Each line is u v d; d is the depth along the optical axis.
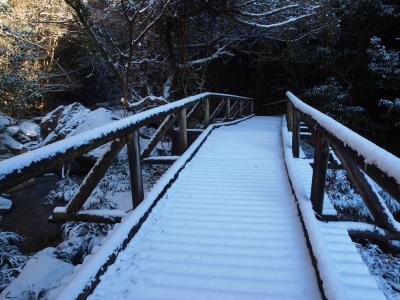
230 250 2.47
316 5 10.25
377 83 10.34
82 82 16.11
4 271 4.64
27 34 10.72
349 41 12.32
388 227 2.94
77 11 6.18
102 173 2.91
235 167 4.62
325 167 2.74
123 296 1.99
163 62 10.11
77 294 1.88
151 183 7.37
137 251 2.49
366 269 2.14
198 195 3.59
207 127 7.48
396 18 10.66
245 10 10.12
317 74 14.33
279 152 5.47
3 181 1.36
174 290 2.04
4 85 11.02
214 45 12.32
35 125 12.03
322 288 1.93
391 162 1.14
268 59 14.31
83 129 8.32
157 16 8.23
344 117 11.40
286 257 2.36
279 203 3.32
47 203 7.19
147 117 3.29
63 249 4.83
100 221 3.02
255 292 2.00
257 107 16.67
